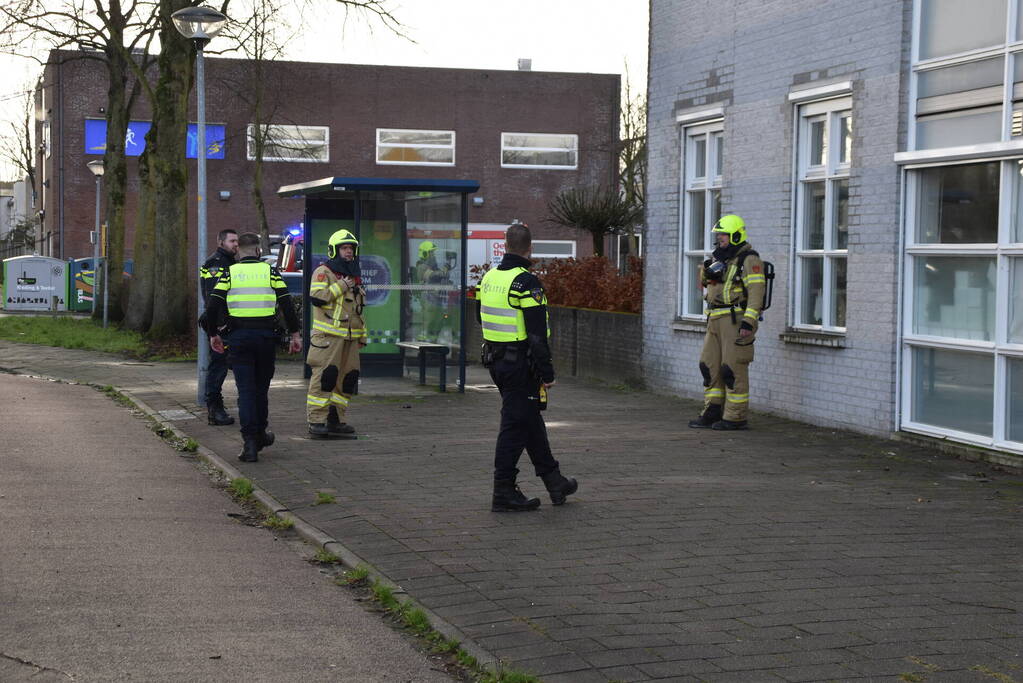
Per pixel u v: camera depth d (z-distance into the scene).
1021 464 9.52
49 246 45.00
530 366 7.71
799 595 5.83
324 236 16.08
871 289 11.31
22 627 5.27
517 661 4.88
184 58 21.77
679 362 14.80
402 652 5.11
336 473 9.18
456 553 6.68
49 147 44.97
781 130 12.74
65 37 23.58
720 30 13.82
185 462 9.90
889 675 4.71
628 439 11.05
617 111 45.34
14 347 22.36
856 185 11.52
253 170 42.09
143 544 6.93
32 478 8.83
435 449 10.37
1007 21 9.79
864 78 11.40
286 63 42.19
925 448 10.60
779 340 12.72
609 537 7.06
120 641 5.12
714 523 7.44
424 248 15.70
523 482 8.79
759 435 11.38
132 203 41.72
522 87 44.66
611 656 4.93
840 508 7.94
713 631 5.26
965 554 6.69
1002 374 9.88
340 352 10.85
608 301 17.09
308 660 4.96
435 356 15.74
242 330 9.77
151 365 19.19
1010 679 4.66
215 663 4.88
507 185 44.78
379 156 43.59
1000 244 9.84
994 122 9.97
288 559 6.74
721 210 13.95
